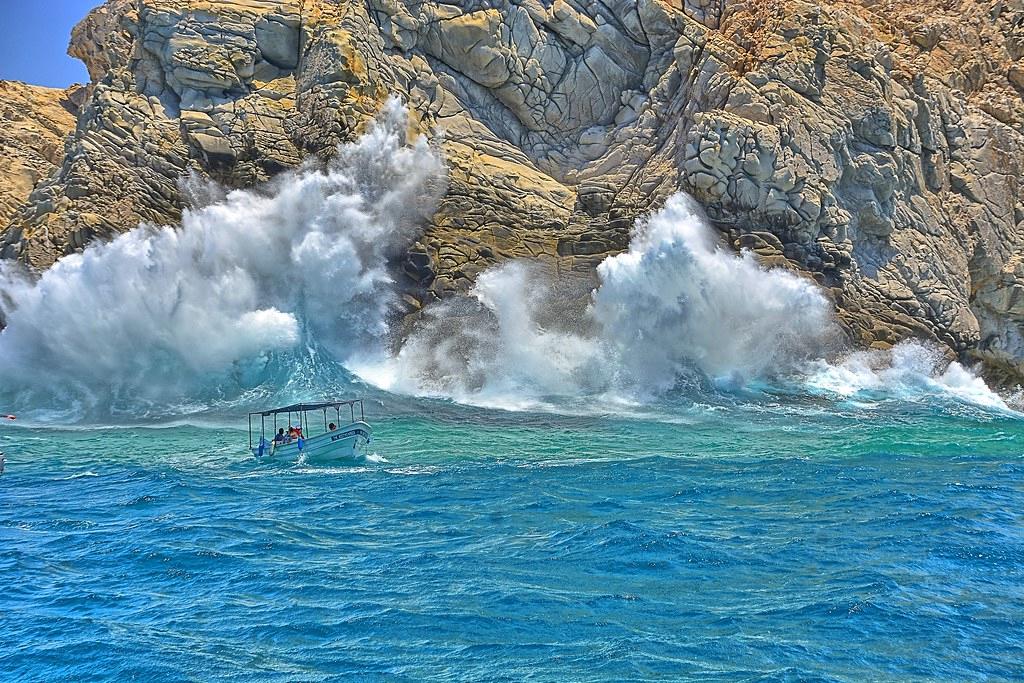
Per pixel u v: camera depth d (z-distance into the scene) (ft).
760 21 147.95
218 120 142.41
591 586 57.62
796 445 103.71
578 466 92.48
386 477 88.48
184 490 83.87
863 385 132.57
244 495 81.82
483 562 62.28
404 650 48.93
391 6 146.72
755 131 135.33
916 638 49.83
